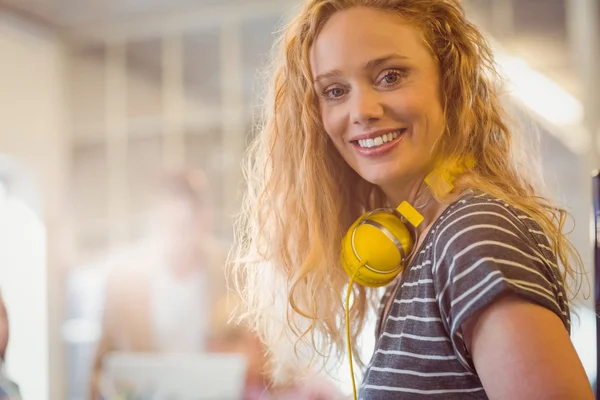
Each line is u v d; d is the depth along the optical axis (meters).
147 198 3.80
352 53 1.00
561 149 2.98
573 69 3.02
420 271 0.90
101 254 3.92
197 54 3.81
